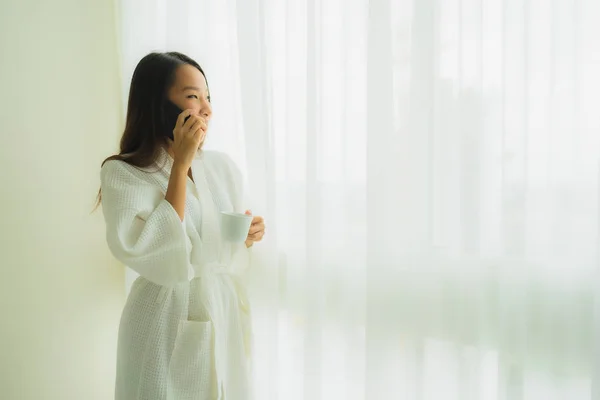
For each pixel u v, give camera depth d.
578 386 0.92
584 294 0.91
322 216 1.24
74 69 1.62
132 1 1.67
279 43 1.32
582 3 0.88
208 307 1.14
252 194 1.36
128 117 1.26
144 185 1.13
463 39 1.00
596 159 0.88
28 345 1.55
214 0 1.49
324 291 1.26
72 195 1.64
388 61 1.09
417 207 1.08
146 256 1.07
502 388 0.99
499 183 0.99
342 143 1.20
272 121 1.31
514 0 0.94
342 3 1.18
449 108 1.03
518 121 0.94
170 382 1.10
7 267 1.50
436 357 1.08
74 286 1.66
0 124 1.46
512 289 0.97
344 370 1.25
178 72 1.21
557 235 0.92
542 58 0.92
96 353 1.73
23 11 1.49
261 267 1.35
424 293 1.09
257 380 1.38
